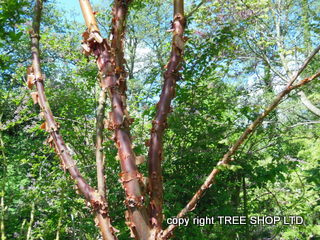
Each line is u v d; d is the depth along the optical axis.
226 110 4.02
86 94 4.36
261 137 3.56
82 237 3.17
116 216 3.52
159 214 1.62
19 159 3.86
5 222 2.62
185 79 3.56
